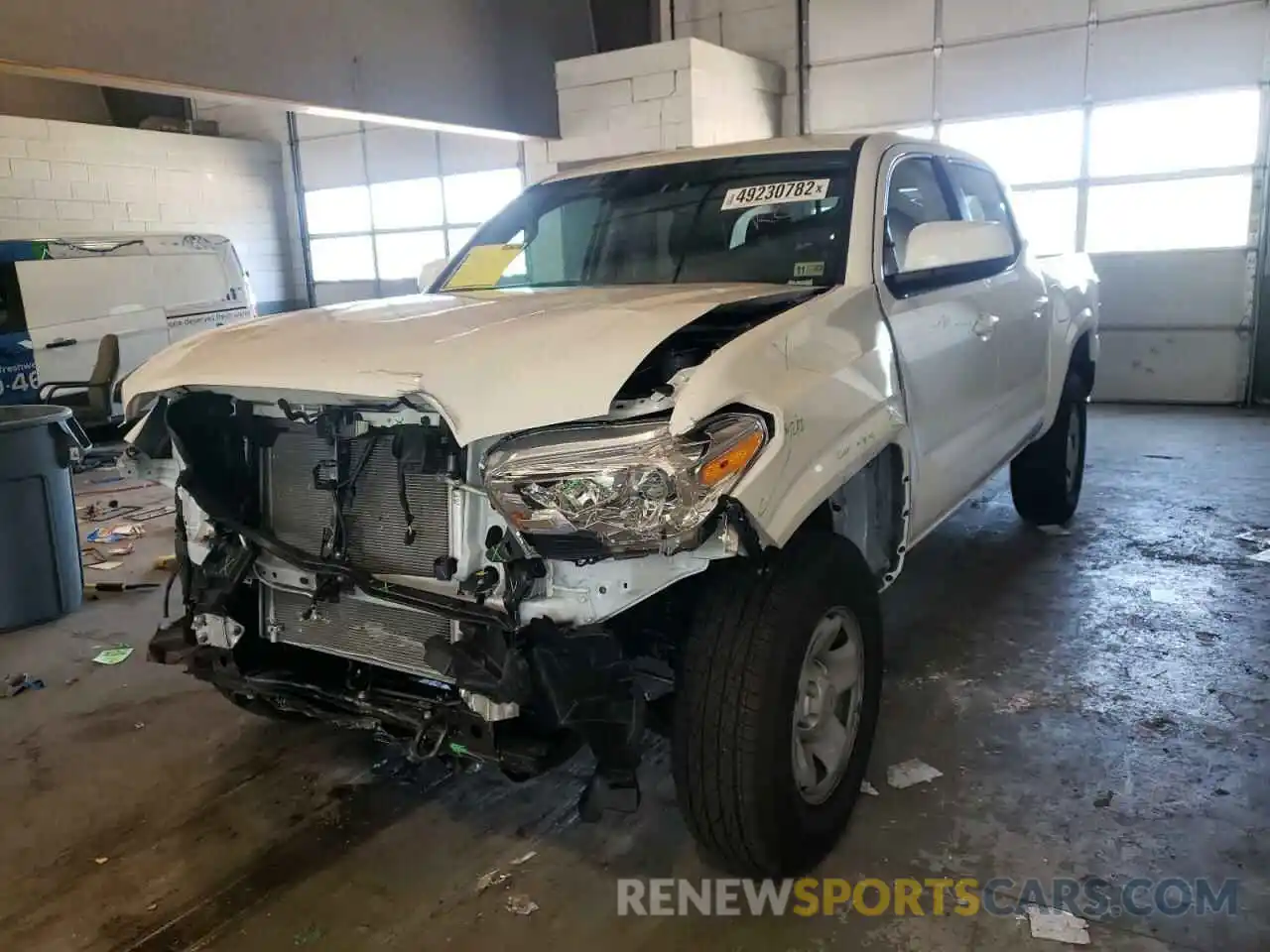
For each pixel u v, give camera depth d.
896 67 10.36
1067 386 4.83
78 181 12.10
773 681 2.11
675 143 9.69
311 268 15.15
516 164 12.81
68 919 2.33
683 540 1.84
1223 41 8.84
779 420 2.01
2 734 3.34
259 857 2.56
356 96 7.89
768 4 10.88
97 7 5.95
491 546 2.10
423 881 2.43
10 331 9.02
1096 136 9.57
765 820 2.17
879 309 2.71
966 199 3.77
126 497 7.29
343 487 2.31
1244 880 2.29
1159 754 2.88
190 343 2.57
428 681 2.33
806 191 3.04
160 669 3.88
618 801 2.05
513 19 9.59
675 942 2.17
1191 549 4.82
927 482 2.93
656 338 2.06
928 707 3.22
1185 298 9.54
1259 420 8.58
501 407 1.96
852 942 2.14
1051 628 3.87
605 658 1.99
